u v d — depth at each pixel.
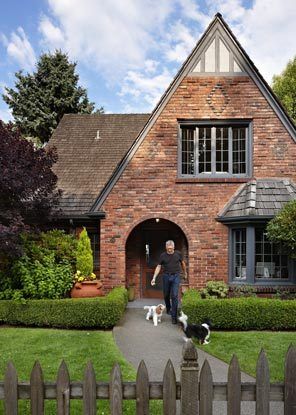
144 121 16.41
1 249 8.73
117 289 10.15
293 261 10.15
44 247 10.39
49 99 29.66
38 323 8.73
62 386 3.05
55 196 10.80
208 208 10.93
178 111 11.16
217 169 11.29
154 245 12.81
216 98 11.16
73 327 8.68
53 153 10.53
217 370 5.89
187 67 11.26
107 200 11.07
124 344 7.33
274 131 11.01
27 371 5.74
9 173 8.85
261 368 3.04
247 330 8.31
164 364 6.23
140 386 3.04
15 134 9.92
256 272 10.41
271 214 9.91
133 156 11.12
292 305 8.16
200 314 8.25
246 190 10.71
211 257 10.82
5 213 9.18
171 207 10.99
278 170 10.95
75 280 10.07
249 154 11.09
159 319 9.11
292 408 3.01
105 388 3.06
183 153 11.34
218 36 11.25
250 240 10.20
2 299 9.11
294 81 24.25
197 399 3.03
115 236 11.03
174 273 9.25
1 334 8.02
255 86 11.11
